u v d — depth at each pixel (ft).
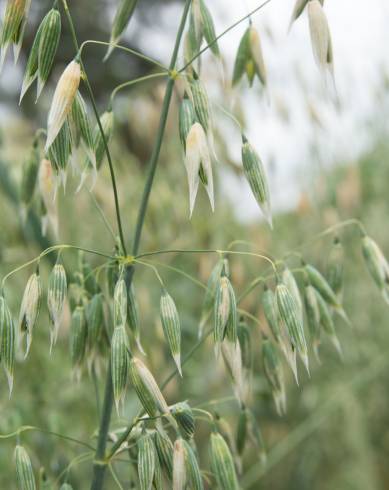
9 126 2.44
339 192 2.57
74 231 2.28
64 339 1.90
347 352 2.58
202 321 1.42
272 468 2.53
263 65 1.42
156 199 2.25
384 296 1.50
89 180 2.23
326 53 1.32
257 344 2.19
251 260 2.32
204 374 2.20
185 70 1.38
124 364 1.24
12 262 2.05
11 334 1.29
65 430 1.78
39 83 1.26
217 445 1.33
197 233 2.33
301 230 2.49
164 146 2.42
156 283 2.33
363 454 2.45
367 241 1.51
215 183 2.30
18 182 1.91
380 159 2.90
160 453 1.29
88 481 1.89
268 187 1.34
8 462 1.69
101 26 6.25
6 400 1.84
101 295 1.42
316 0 1.32
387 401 2.65
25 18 1.27
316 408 2.49
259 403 2.36
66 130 1.28
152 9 6.04
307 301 1.47
